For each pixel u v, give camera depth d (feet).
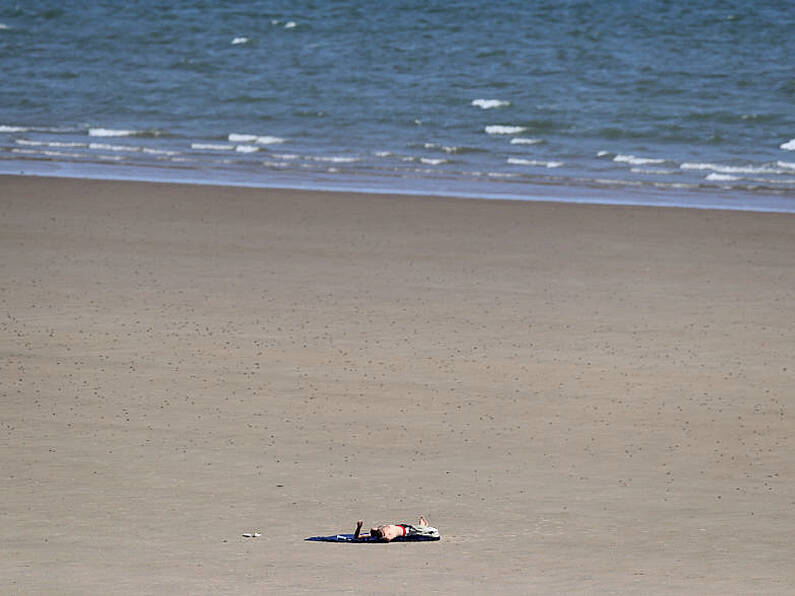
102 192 340.80
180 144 463.01
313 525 139.33
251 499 147.54
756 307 242.99
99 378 193.88
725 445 171.12
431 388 192.75
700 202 359.25
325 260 272.31
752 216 327.47
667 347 216.33
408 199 342.23
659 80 630.74
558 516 143.74
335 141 474.08
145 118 527.81
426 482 154.81
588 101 570.87
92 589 117.60
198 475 155.53
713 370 204.23
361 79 630.33
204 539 133.80
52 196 333.42
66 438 168.14
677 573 125.59
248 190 349.82
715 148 469.98
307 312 232.53
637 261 277.44
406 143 470.39
